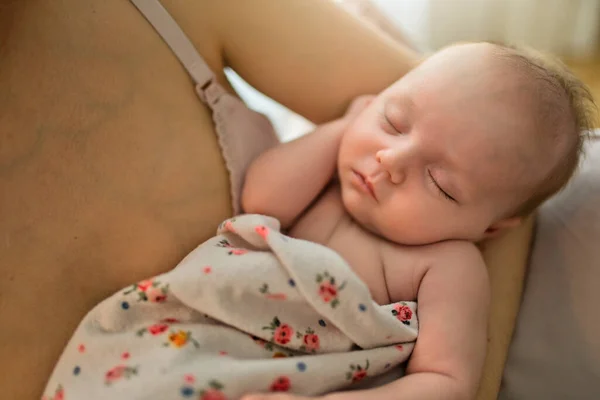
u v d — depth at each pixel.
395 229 0.68
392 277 0.69
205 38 0.71
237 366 0.52
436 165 0.66
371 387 0.60
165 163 0.63
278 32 0.74
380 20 1.10
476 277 0.67
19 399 0.54
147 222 0.61
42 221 0.55
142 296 0.56
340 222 0.74
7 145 0.53
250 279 0.56
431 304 0.64
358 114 0.76
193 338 0.54
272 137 0.82
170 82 0.66
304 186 0.72
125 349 0.54
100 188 0.58
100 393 0.51
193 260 0.59
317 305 0.56
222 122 0.71
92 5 0.60
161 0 0.67
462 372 0.60
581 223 0.74
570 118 0.70
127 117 0.61
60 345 0.56
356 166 0.70
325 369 0.55
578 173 0.77
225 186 0.71
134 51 0.62
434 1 1.78
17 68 0.54
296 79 0.77
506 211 0.71
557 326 0.71
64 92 0.57
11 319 0.53
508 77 0.67
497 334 0.72
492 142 0.65
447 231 0.68
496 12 1.78
